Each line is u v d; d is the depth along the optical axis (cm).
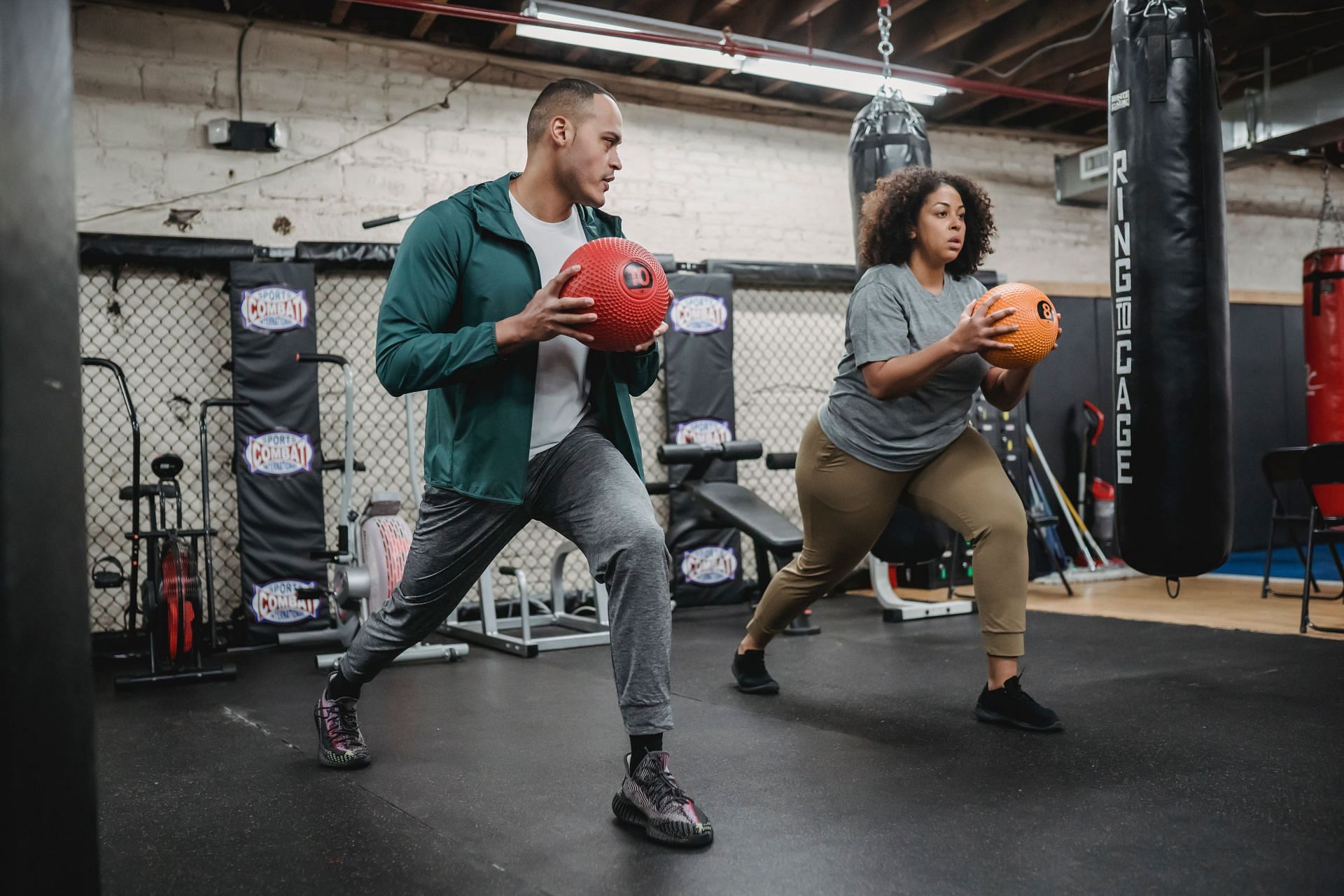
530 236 200
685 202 633
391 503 409
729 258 638
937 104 696
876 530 271
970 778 215
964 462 258
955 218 253
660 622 183
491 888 163
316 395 514
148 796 225
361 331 551
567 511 192
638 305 180
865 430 257
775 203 659
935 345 232
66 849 93
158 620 386
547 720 293
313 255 521
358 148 557
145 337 509
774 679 345
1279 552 769
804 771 226
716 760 238
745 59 545
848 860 169
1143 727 255
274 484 504
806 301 662
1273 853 166
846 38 589
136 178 513
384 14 551
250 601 496
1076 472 709
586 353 200
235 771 246
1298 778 208
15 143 88
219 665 419
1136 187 281
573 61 599
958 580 623
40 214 92
